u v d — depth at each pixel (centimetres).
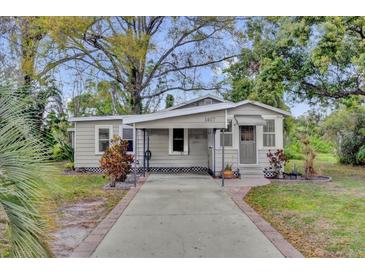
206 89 2005
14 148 243
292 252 417
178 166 1402
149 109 2412
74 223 571
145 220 580
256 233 497
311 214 639
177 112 984
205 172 1388
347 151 1758
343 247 444
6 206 223
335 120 1820
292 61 1284
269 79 1305
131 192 886
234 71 1970
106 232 506
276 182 1094
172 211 652
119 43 1525
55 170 266
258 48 1689
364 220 590
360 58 1060
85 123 1437
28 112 276
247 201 768
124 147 1088
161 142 1405
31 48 1409
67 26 1384
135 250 425
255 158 1258
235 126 1248
